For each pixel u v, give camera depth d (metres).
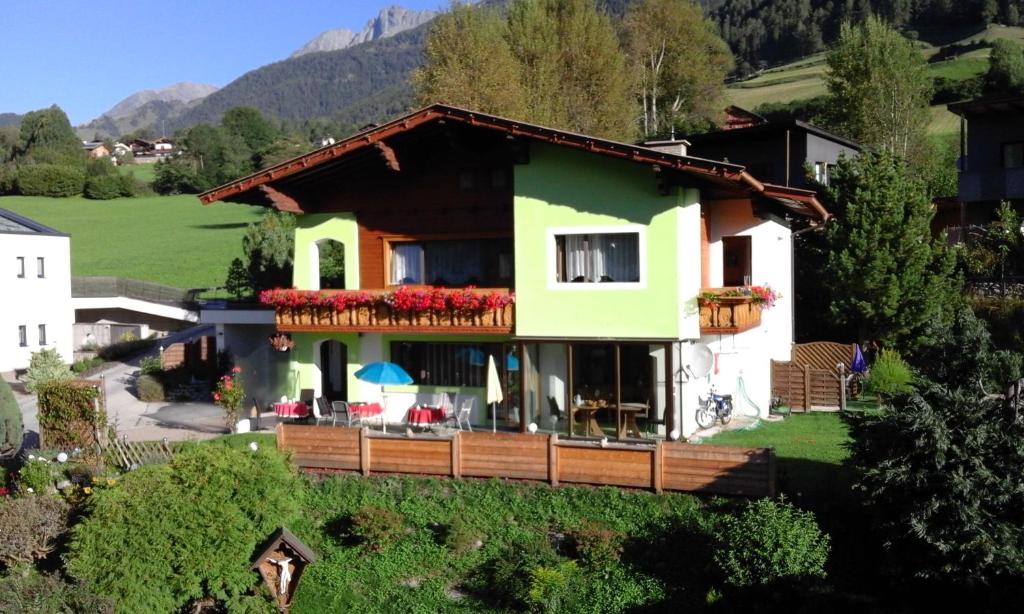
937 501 14.12
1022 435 14.40
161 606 16.39
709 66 75.94
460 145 23.05
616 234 21.77
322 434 20.89
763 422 23.75
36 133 139.25
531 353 23.06
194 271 57.78
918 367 16.41
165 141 180.25
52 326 41.84
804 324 31.00
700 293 21.86
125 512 16.64
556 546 17.59
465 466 19.81
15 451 23.86
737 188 21.97
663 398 21.78
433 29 55.22
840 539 16.03
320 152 23.64
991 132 39.62
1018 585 13.81
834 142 38.56
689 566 16.34
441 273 24.55
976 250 33.84
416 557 18.05
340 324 24.20
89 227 78.50
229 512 16.91
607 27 61.94
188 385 31.91
